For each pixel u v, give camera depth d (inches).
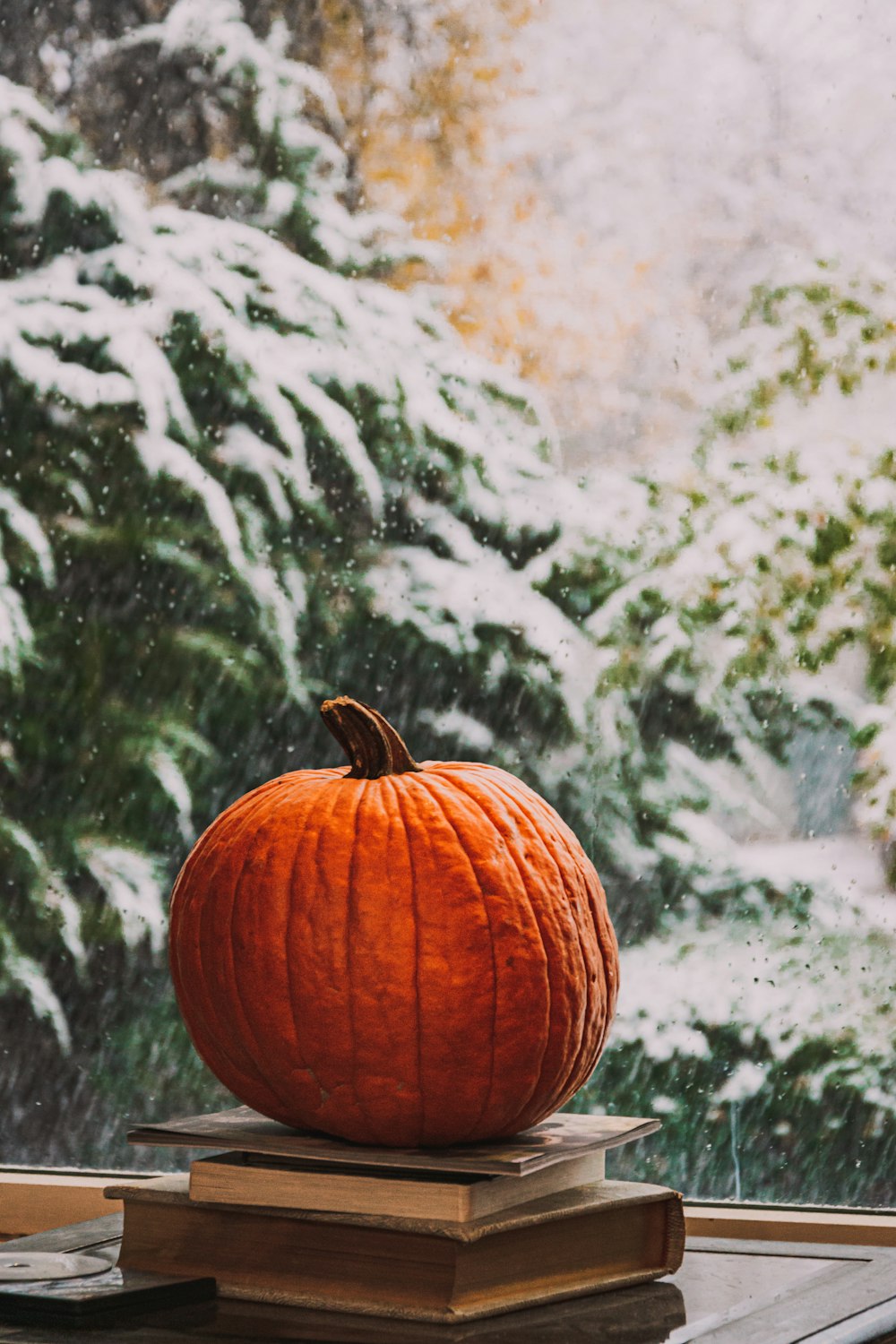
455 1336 69.2
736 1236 92.4
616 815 102.3
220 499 106.5
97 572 107.0
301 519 106.1
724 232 102.9
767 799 101.3
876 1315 72.4
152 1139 74.7
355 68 106.2
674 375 103.4
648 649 103.0
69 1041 103.9
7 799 106.1
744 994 99.7
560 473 104.4
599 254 104.0
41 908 105.0
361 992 72.0
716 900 100.9
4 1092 103.8
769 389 102.6
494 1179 71.7
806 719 101.6
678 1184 98.8
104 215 108.3
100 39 108.1
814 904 100.1
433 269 105.7
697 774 102.0
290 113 106.7
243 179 107.1
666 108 103.2
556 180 104.3
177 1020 103.4
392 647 104.9
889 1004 98.7
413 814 73.5
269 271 106.8
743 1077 99.1
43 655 106.8
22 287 108.8
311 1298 71.6
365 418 106.0
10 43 108.8
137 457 107.2
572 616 103.7
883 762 100.5
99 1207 96.6
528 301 104.7
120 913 104.6
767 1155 98.3
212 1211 73.5
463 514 105.0
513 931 72.6
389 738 75.9
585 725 103.1
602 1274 74.3
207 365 107.1
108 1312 70.7
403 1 105.7
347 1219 71.4
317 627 105.5
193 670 106.0
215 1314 71.2
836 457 102.1
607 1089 100.0
